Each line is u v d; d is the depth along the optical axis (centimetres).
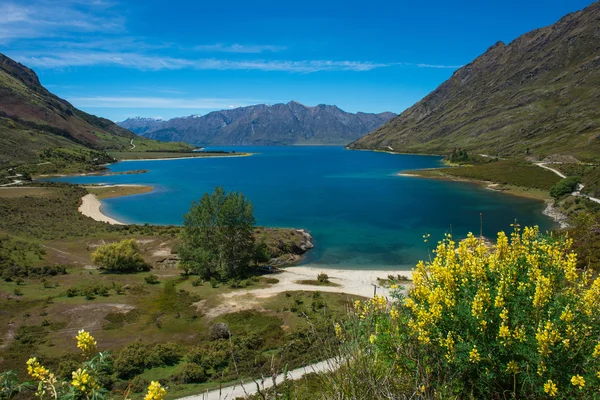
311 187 13050
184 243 5212
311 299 3838
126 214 8994
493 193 10956
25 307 3606
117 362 2500
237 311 3550
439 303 650
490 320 604
